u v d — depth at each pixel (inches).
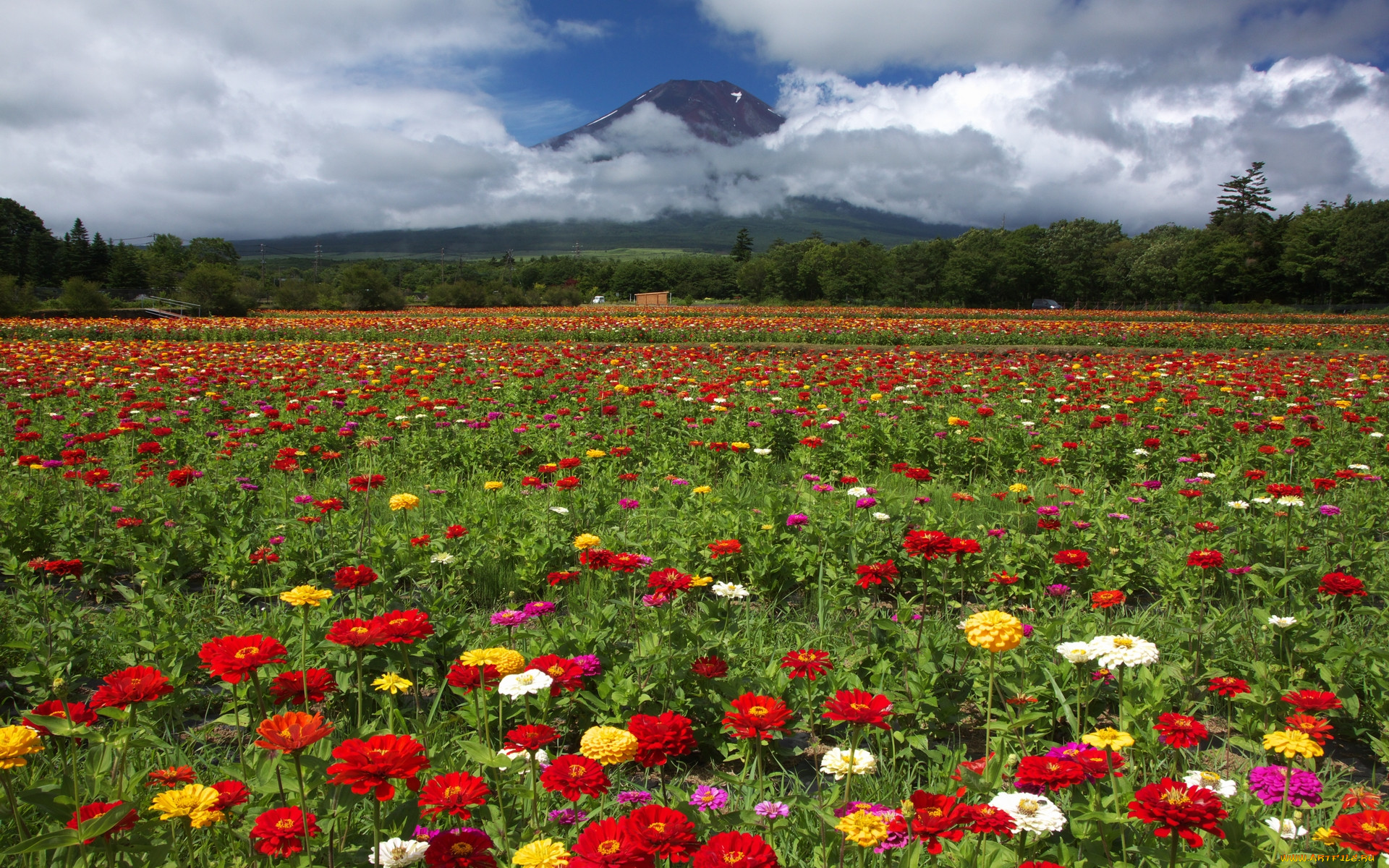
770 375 759.1
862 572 193.9
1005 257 4210.1
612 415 497.7
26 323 1537.9
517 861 90.1
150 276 3644.2
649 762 109.1
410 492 354.3
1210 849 118.3
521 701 163.8
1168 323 1872.5
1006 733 157.4
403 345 1082.7
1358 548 271.9
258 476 374.9
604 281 6274.6
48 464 324.8
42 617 210.2
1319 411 568.7
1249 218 4121.6
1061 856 109.3
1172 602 245.0
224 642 116.1
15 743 95.7
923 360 888.9
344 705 182.1
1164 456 428.5
